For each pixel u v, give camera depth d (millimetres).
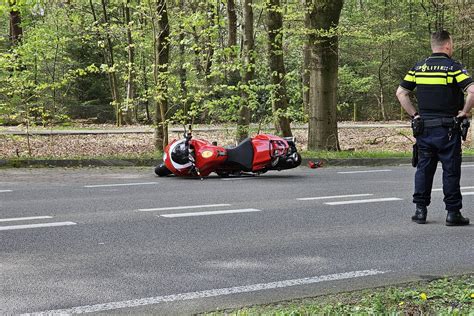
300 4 19375
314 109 17828
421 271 5840
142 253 6348
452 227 7758
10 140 22781
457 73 7551
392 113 45469
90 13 34312
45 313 4637
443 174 7809
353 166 15688
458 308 4641
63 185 11289
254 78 18453
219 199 9602
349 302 4867
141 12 16422
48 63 33562
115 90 34312
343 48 43500
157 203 9211
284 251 6496
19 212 8453
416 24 43938
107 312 4688
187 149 12148
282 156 11938
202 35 16891
